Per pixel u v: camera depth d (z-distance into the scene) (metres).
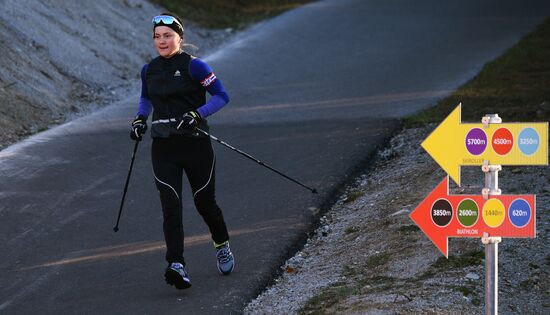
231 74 30.89
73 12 33.06
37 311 12.97
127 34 34.19
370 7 45.56
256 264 14.56
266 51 34.97
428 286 12.50
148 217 16.95
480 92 25.81
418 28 39.56
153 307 13.00
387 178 18.61
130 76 30.25
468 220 9.35
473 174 17.14
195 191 13.55
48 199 17.81
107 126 23.67
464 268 13.01
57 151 21.03
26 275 14.29
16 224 16.45
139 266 14.62
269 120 24.20
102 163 20.30
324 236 15.99
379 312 11.74
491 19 41.38
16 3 30.41
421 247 13.95
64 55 28.98
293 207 17.25
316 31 39.22
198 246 15.47
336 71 31.20
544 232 14.00
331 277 13.69
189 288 13.67
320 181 18.72
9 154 20.52
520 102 23.88
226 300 13.19
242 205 17.50
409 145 20.84
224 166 20.03
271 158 20.52
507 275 12.72
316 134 22.38
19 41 27.91
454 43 35.78
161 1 40.59
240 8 44.47
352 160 20.00
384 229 15.16
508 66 29.75
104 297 13.42
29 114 23.95
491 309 9.42
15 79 25.33
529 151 9.17
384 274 13.32
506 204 9.23
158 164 13.30
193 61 13.19
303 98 27.05
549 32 36.94
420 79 29.06
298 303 12.79
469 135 9.34
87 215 17.00
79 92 27.03
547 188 16.00
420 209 9.52
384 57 33.44
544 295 12.12
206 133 13.40
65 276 14.24
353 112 24.64
